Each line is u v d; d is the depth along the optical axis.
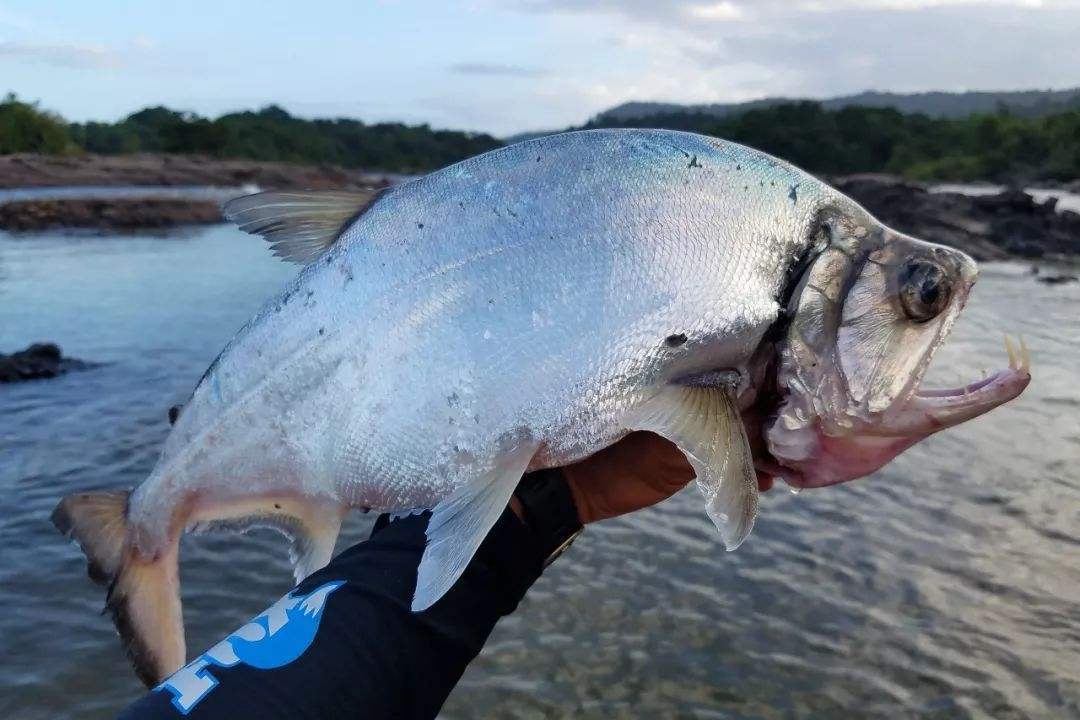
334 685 0.35
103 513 0.56
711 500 0.45
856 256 0.50
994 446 2.24
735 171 0.50
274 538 1.71
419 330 0.47
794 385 0.49
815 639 1.38
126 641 0.55
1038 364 3.04
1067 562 1.62
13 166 12.93
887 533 1.75
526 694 1.24
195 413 0.54
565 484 0.44
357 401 0.48
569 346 0.46
